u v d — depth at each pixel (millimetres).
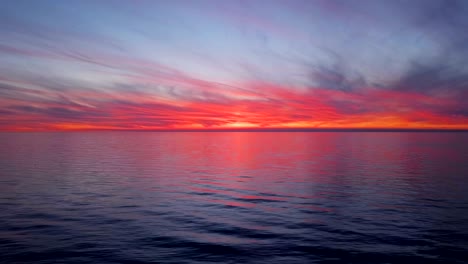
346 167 32688
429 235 11250
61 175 26031
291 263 8977
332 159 42250
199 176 26359
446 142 97688
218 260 9156
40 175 25922
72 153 50844
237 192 19469
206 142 106000
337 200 17078
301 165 35000
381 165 34188
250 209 15195
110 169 30406
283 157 45781
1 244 10188
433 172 27953
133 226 12344
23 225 12242
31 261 8914
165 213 14359
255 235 11391
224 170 30453
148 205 15875
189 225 12578
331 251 9844
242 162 38562
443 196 17875
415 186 21047
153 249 9984
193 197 17938
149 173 27969
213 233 11594
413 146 74188
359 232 11656
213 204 16219
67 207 15211
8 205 15500
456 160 38875
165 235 11328
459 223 12641
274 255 9555
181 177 25719
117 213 14242
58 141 105375
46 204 15773
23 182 22422
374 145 81312
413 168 31094
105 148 66188
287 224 12719
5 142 94188
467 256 9414
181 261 9070
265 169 31266
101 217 13539
